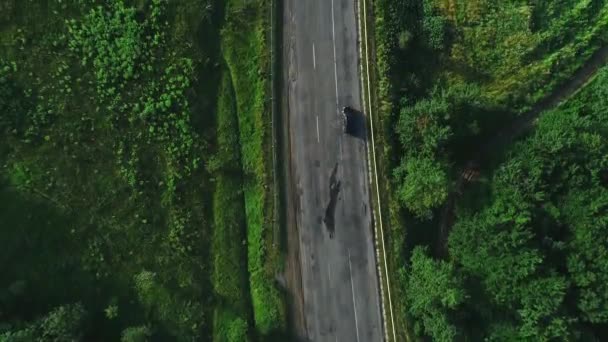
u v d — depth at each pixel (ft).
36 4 145.79
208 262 152.25
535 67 171.42
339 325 154.92
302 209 157.28
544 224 161.38
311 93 159.53
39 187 143.43
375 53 160.25
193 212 151.53
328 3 161.48
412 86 163.12
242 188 155.84
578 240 157.58
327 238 156.97
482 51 169.99
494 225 158.81
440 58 167.73
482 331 161.27
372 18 160.66
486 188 166.71
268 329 151.12
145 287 144.66
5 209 140.97
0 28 144.15
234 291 152.46
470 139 172.04
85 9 148.15
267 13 157.69
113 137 148.15
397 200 158.51
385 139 158.51
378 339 155.02
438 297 146.61
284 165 157.58
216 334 150.10
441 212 172.14
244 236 155.22
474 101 162.09
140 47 149.48
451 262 162.30
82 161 146.51
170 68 150.61
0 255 139.23
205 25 154.10
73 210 144.97
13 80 143.74
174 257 149.28
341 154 159.02
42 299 140.56
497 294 157.28
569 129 159.84
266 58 157.07
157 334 146.51
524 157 164.45
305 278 155.74
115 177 147.74
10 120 142.51
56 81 146.10
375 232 157.69
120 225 147.33
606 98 171.63
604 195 156.87
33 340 128.77
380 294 156.25
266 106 156.56
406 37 159.63
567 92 175.94
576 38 173.68
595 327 161.48
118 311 144.66
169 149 150.00
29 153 143.64
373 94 159.22
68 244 144.05
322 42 160.76
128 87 149.38
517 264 154.61
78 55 147.33
